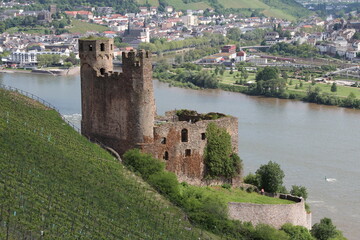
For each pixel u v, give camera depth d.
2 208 165.50
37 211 173.50
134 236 185.25
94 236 172.50
